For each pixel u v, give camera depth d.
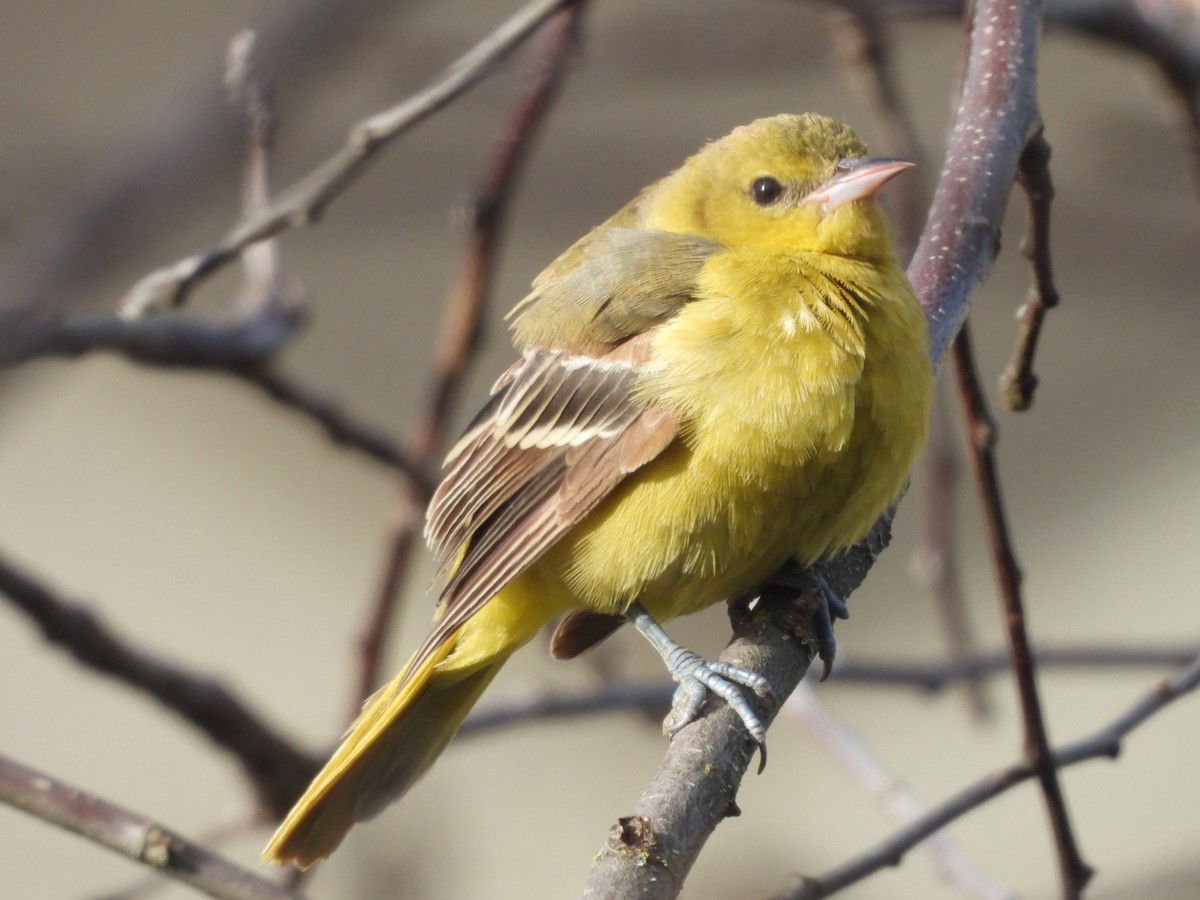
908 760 16.72
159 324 9.53
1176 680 8.69
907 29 18.48
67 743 17.69
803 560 8.62
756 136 9.38
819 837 16.11
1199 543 18.30
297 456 20.23
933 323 8.32
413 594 18.94
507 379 9.41
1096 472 19.14
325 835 9.05
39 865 16.25
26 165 11.31
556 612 9.09
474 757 17.38
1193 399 19.55
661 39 13.50
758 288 8.63
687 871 6.38
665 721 7.34
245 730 9.92
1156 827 15.77
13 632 18.42
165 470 20.05
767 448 8.23
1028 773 8.29
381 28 11.66
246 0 18.36
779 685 7.60
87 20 18.52
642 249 9.20
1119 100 16.69
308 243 18.61
